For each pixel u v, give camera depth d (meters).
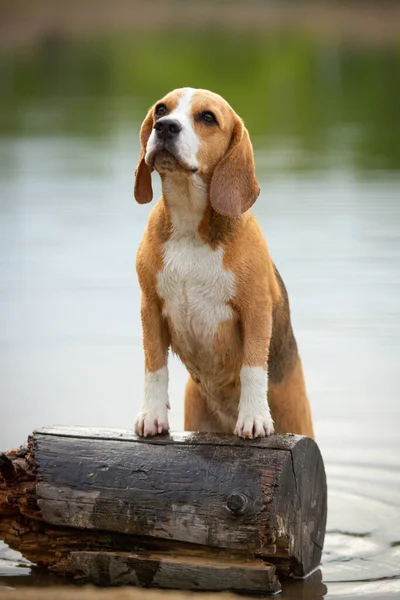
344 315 15.61
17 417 11.91
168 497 7.95
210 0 77.62
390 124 36.03
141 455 8.15
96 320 15.49
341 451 11.18
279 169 27.55
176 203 8.59
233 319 8.73
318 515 8.59
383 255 18.64
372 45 58.81
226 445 8.10
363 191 24.45
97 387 12.91
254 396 8.48
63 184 25.80
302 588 8.25
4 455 8.25
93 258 18.95
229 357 8.91
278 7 75.25
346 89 45.41
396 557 8.95
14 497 8.33
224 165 8.68
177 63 53.09
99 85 47.44
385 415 12.09
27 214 22.59
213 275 8.56
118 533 8.16
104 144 31.42
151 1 76.12
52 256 19.09
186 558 7.97
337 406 12.34
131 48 59.28
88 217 22.31
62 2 71.62
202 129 8.64
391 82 46.47
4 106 41.22
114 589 7.93
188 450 8.10
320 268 18.00
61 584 8.16
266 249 8.88
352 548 9.12
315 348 14.34
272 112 39.78
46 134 33.59
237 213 8.55
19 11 67.88
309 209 22.70
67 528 8.32
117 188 25.28
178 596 7.58
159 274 8.70
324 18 69.69
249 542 7.80
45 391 12.74
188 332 8.81
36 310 15.99
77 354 14.09
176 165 8.43
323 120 37.41
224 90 45.50
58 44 61.88
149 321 8.84
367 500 10.12
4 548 8.58
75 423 11.77
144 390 8.73
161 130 8.45
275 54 55.25
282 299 9.55
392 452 11.14
